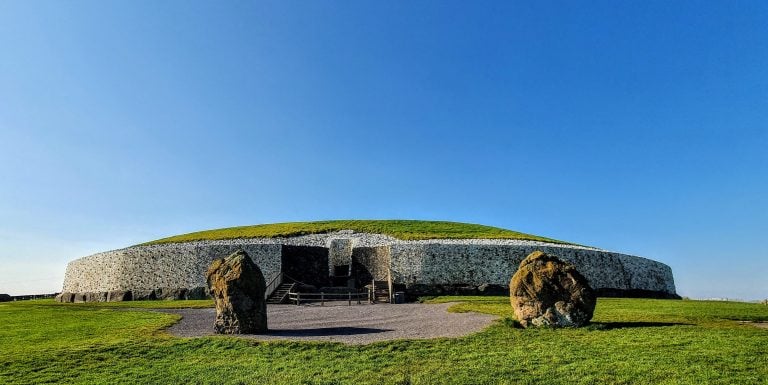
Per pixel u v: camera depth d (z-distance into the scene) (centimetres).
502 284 4419
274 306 3475
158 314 2895
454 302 3538
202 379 1458
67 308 3491
